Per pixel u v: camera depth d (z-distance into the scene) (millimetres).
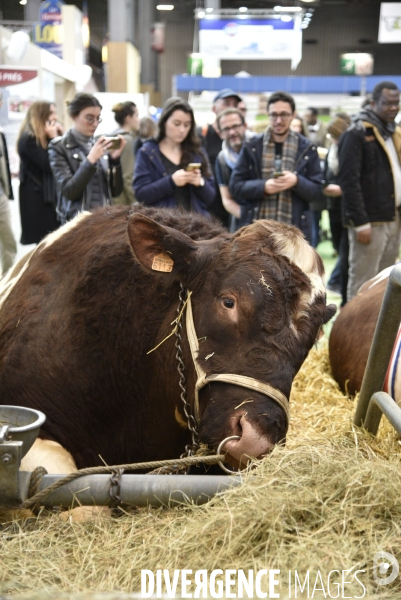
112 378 2703
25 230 6195
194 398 2449
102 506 2078
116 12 24672
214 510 1874
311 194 5371
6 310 2893
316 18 34219
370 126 5656
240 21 18781
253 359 2273
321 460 1985
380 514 1835
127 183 6230
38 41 15086
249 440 2191
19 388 2680
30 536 1963
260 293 2297
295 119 8461
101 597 1543
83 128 5180
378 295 4266
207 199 4832
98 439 2783
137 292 2674
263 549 1748
